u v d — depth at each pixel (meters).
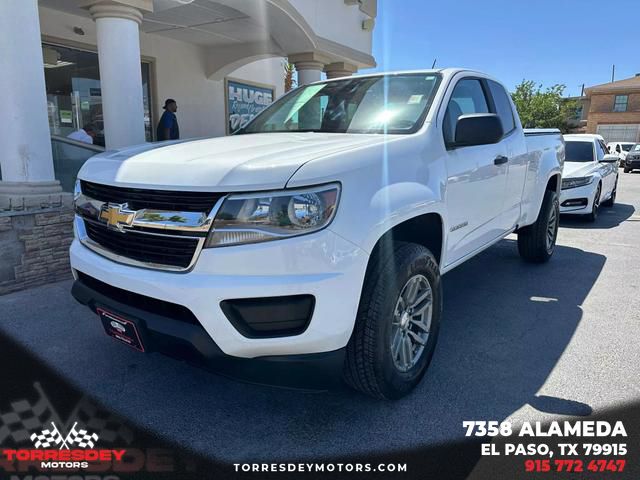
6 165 4.82
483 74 4.18
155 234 2.37
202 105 11.24
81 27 8.59
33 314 4.06
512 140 4.36
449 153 3.20
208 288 2.18
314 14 9.42
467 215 3.50
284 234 2.19
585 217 9.05
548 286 5.03
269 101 13.48
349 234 2.29
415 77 3.66
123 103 5.83
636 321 4.08
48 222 4.73
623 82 44.03
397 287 2.57
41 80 4.83
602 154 10.37
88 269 2.67
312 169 2.26
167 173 2.39
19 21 4.61
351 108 3.57
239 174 2.23
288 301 2.21
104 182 2.60
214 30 9.50
